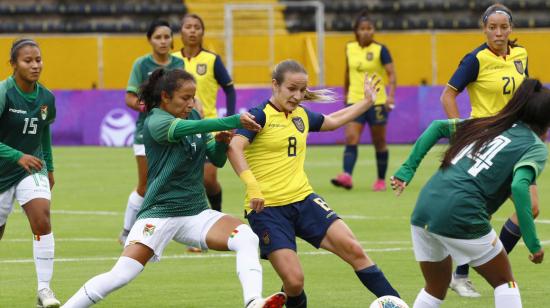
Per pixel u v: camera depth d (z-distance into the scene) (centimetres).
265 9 9738
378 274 2109
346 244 2119
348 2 9881
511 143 1912
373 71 5178
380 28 9719
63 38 8812
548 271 2917
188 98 2152
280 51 9262
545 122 1931
